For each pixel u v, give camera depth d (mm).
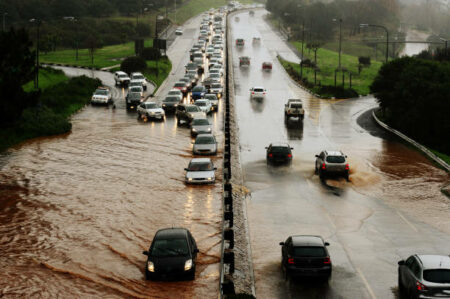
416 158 54156
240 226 33500
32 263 27562
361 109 89375
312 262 24312
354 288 24453
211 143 53375
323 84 119438
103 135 63250
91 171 47094
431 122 67062
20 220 34375
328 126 72188
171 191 41000
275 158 50562
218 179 44344
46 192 40781
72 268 26875
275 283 25141
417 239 31297
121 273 26203
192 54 143625
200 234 31609
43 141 60250
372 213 36344
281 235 32062
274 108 85250
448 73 71438
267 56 154250
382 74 80000
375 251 29359
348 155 54812
